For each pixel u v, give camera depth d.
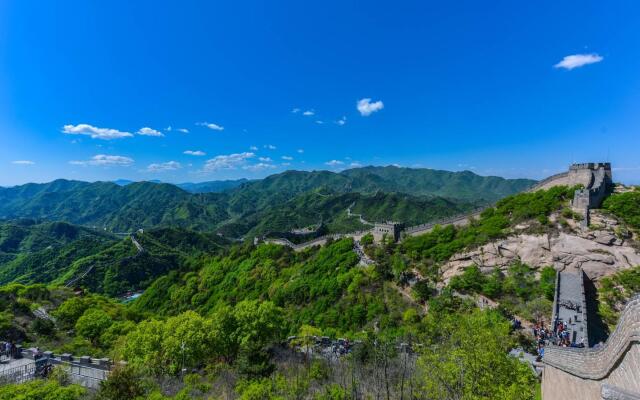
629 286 40.31
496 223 56.72
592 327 35.28
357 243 74.69
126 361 30.06
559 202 54.47
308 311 57.72
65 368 26.61
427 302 47.81
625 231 45.44
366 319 48.88
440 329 24.47
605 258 43.94
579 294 39.44
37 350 31.31
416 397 20.22
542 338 31.89
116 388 19.91
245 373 24.56
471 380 17.70
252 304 35.69
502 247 51.56
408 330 36.81
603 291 41.59
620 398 8.57
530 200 59.16
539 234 49.81
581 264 44.94
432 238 62.00
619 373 9.62
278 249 90.12
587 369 12.34
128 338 32.44
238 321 33.47
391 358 25.09
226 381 25.25
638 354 8.36
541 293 42.62
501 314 38.84
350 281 59.06
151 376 27.23
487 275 48.84
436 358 19.56
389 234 70.44
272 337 33.72
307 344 30.66
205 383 25.20
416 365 23.14
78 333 41.25
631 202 49.00
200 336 31.38
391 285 54.75
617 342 9.59
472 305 43.75
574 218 49.75
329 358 28.27
